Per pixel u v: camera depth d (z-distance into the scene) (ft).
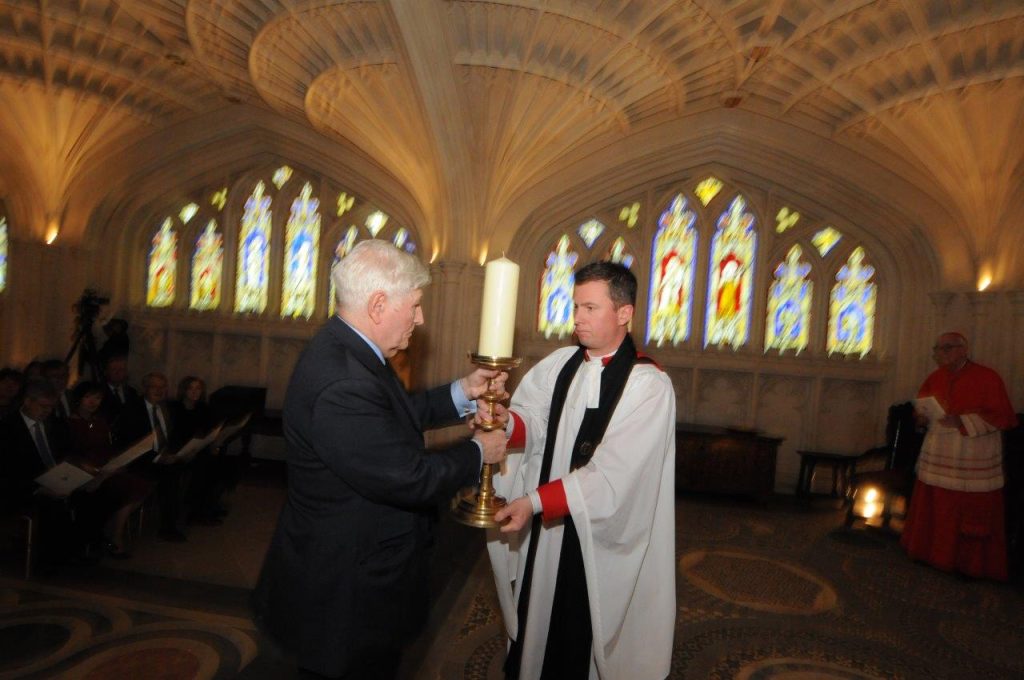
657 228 27.27
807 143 24.30
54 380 16.44
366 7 18.35
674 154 25.95
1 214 30.99
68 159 27.14
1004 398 15.58
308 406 4.85
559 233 27.71
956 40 17.01
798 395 26.35
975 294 22.18
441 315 25.50
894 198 23.89
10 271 28.14
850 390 26.05
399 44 19.35
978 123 19.86
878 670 11.07
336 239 29.04
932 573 16.47
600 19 18.21
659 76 21.16
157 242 30.42
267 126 27.71
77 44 22.13
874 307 25.98
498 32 19.39
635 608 6.89
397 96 22.40
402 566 5.19
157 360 29.63
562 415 7.02
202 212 29.94
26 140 26.11
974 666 11.38
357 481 4.70
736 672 10.74
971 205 21.99
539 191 26.22
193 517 17.72
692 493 24.93
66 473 12.52
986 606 14.28
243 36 20.58
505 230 26.27
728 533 19.58
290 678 6.49
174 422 18.16
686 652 11.42
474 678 9.96
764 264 26.27
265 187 29.60
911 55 18.07
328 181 28.84
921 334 24.45
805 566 16.65
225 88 25.41
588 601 6.77
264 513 19.25
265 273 29.53
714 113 24.89
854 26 17.48
